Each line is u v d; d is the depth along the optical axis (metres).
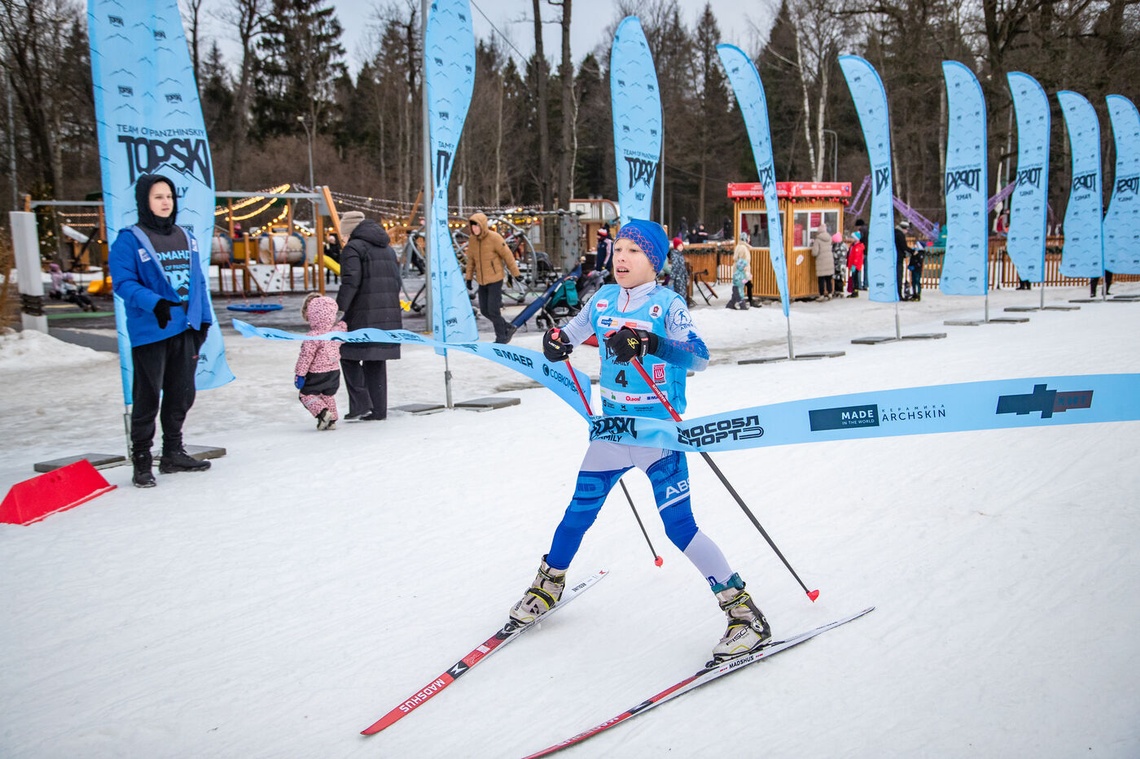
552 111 61.16
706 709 2.92
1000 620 3.46
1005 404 2.94
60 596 3.99
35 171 31.45
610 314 3.44
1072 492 4.93
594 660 3.30
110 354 13.17
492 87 54.34
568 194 28.19
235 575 4.22
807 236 20.66
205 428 8.09
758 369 10.47
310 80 51.34
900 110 40.06
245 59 35.53
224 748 2.76
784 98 57.59
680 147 56.09
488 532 4.78
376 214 40.19
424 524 4.94
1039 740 2.66
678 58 54.66
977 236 13.81
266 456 6.61
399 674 3.22
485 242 13.16
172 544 4.66
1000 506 4.80
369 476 5.96
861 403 3.06
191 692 3.12
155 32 6.23
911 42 31.05
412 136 51.97
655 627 3.56
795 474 5.62
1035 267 16.12
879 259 12.88
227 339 14.71
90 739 2.82
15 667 3.32
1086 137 16.95
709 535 4.59
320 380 7.44
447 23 8.12
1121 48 29.88
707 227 65.06
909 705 2.89
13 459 6.96
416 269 18.72
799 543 4.42
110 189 6.07
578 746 2.71
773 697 2.98
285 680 3.19
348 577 4.18
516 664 3.28
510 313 18.48
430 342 4.02
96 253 26.55
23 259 13.54
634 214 9.34
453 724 2.86
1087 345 10.16
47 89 30.94
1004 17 29.23
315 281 25.30
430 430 7.51
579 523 3.44
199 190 6.60
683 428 3.22
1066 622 3.41
